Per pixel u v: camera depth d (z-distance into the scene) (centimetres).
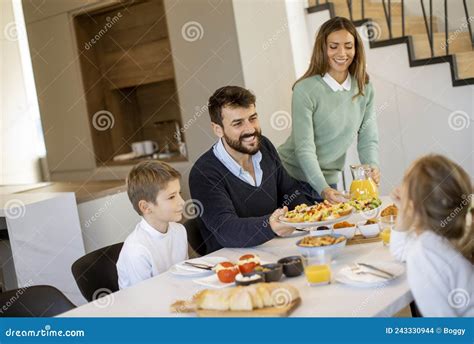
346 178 437
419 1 473
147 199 205
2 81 548
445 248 145
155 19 480
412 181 148
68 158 537
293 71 425
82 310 169
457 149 397
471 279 145
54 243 319
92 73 516
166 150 524
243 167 231
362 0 421
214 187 221
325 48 273
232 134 219
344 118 282
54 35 518
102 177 514
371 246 194
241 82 385
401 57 410
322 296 152
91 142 516
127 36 501
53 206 319
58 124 536
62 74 521
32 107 570
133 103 536
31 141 569
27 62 567
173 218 207
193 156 423
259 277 162
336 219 196
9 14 551
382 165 430
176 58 416
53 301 186
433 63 396
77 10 498
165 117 525
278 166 248
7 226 304
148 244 207
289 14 423
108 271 215
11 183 551
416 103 409
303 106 275
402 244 170
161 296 171
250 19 390
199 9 396
